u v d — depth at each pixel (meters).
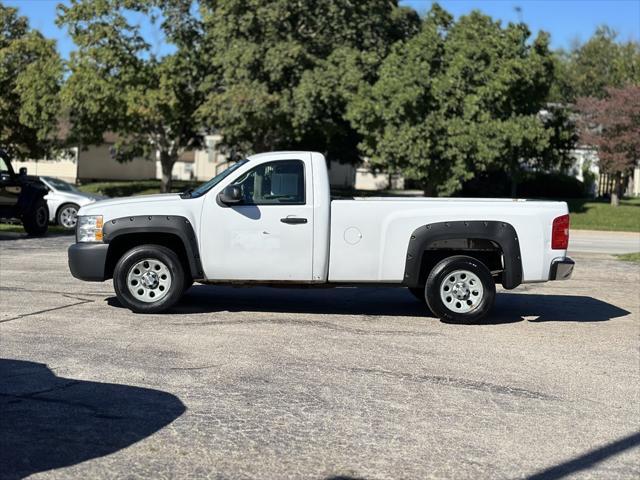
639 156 33.41
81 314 9.24
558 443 5.35
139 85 33.19
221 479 4.55
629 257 17.84
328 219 9.15
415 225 9.17
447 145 29.20
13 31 35.81
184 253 9.69
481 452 5.12
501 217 9.16
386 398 6.22
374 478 4.62
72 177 50.00
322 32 33.06
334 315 9.69
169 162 36.25
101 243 9.27
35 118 33.66
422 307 10.49
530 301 11.42
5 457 4.80
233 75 31.98
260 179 9.25
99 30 32.47
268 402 6.02
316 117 31.95
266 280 9.24
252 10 31.39
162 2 33.09
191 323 8.86
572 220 31.09
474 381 6.80
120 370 6.79
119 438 5.18
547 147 30.53
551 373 7.16
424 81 28.66
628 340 8.70
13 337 7.94
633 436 5.53
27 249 16.27
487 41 29.39
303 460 4.88
